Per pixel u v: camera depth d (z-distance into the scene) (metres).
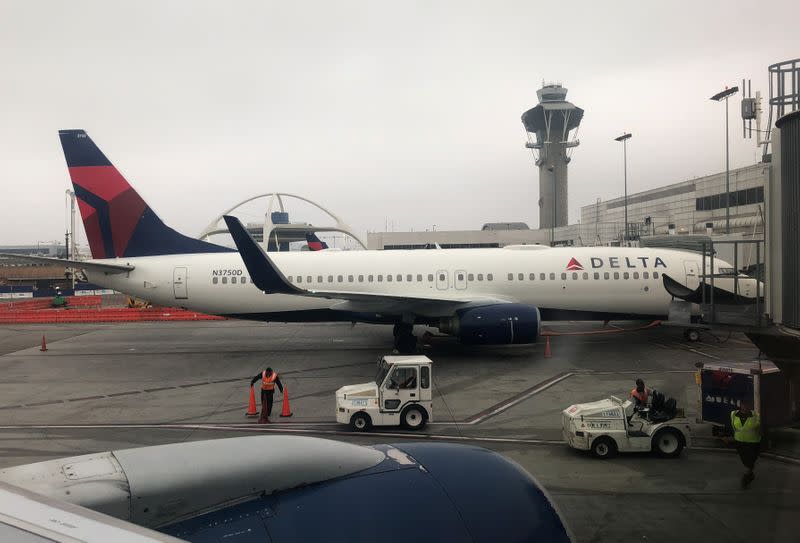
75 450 13.14
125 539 1.39
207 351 26.75
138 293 26.28
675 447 12.23
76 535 1.37
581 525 8.97
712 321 10.75
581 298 25.33
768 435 12.42
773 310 8.80
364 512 2.98
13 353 27.08
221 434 14.40
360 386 15.10
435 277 25.53
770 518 9.15
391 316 24.64
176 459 2.96
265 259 20.89
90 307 54.22
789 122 8.13
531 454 12.54
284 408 16.03
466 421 15.16
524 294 25.38
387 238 80.06
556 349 25.39
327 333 31.97
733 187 45.38
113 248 26.61
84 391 19.23
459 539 3.03
